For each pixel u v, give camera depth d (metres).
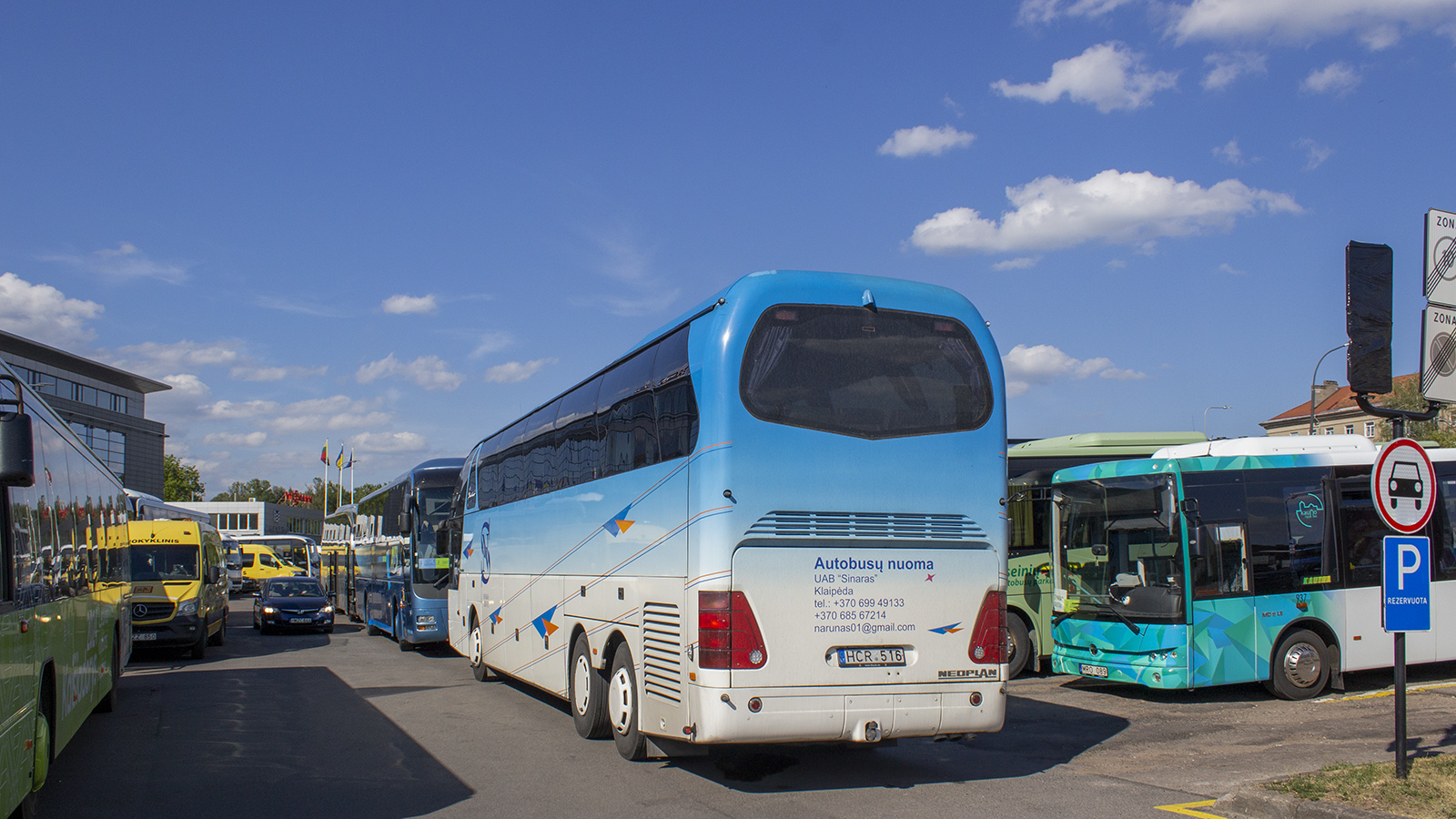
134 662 20.38
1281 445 13.06
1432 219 7.77
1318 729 10.32
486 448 16.61
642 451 9.14
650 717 8.66
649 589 8.76
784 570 7.64
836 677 7.69
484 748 10.19
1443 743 9.23
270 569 61.91
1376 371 7.71
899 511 7.98
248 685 15.88
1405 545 7.47
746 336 7.80
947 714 7.94
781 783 8.45
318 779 8.80
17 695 6.39
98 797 8.19
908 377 8.20
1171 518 12.21
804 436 7.79
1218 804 7.39
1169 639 12.01
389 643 24.73
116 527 12.85
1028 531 15.16
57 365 68.62
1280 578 12.50
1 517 6.20
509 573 14.53
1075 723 11.22
